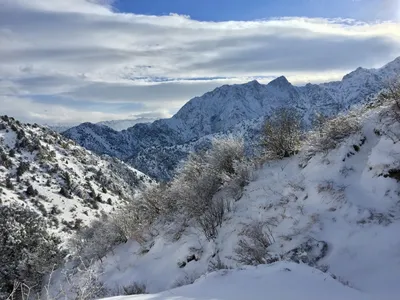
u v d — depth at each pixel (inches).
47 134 5718.5
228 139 757.9
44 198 3572.8
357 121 556.4
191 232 634.2
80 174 4768.7
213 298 224.8
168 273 589.0
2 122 5191.9
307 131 679.1
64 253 1148.5
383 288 315.3
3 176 3811.5
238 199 617.0
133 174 6023.6
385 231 385.7
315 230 428.8
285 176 590.6
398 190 425.7
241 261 452.4
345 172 495.5
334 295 227.8
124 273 676.1
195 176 756.0
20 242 1158.3
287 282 245.3
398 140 462.6
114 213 948.6
